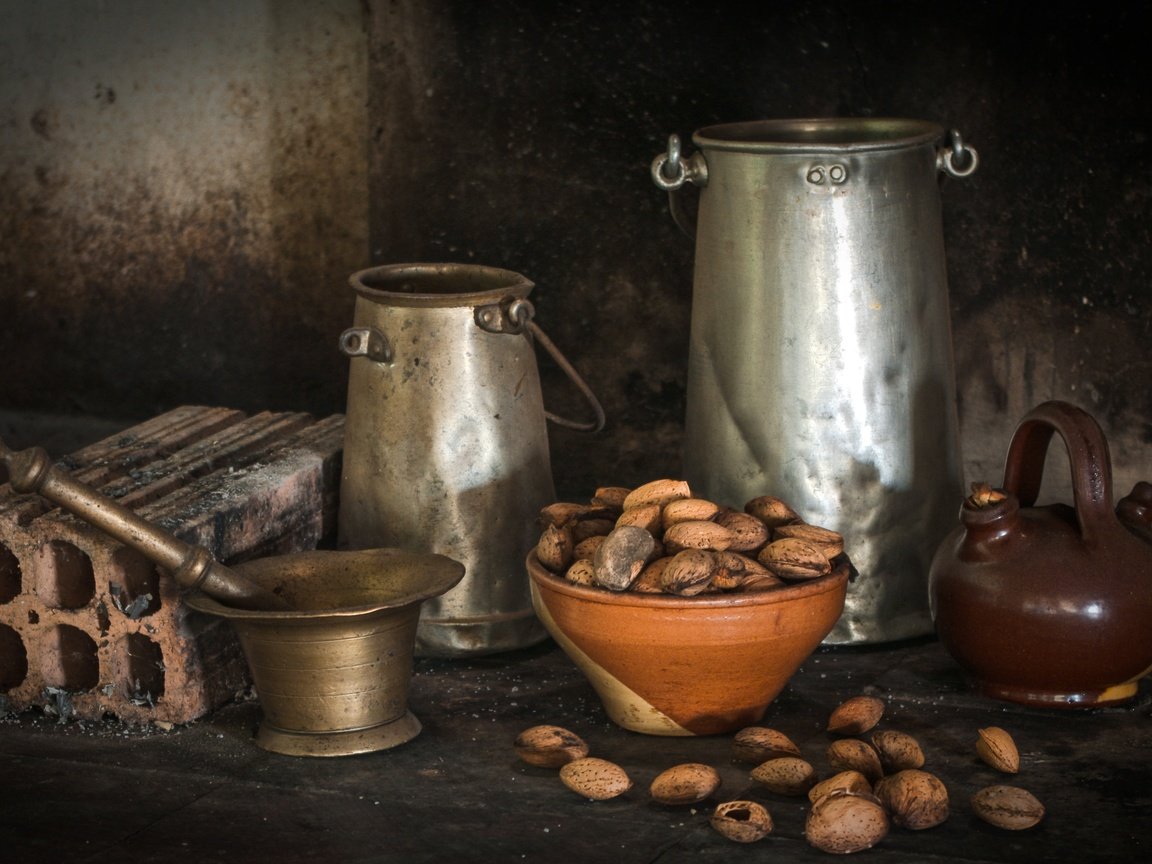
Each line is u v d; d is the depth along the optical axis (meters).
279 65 1.72
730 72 1.62
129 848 1.18
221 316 1.78
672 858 1.16
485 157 1.68
